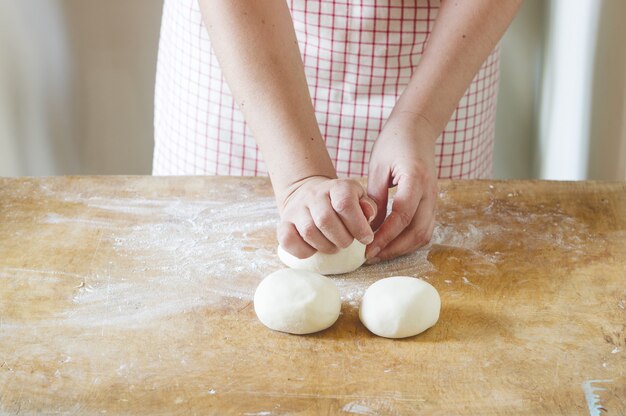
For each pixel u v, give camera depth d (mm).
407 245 1222
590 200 1353
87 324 1116
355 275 1210
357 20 1467
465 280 1194
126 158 2031
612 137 1478
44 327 1110
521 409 1007
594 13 1536
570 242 1264
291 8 1476
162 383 1036
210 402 1014
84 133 1997
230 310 1144
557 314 1136
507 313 1140
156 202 1344
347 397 1021
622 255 1238
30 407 1005
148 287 1177
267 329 1115
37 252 1234
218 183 1391
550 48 1780
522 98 1911
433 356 1076
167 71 1617
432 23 1479
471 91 1548
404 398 1020
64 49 1910
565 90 1689
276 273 1153
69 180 1392
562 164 1717
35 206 1328
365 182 1395
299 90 1238
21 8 1868
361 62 1491
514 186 1385
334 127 1530
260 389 1029
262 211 1328
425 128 1276
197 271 1206
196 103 1558
